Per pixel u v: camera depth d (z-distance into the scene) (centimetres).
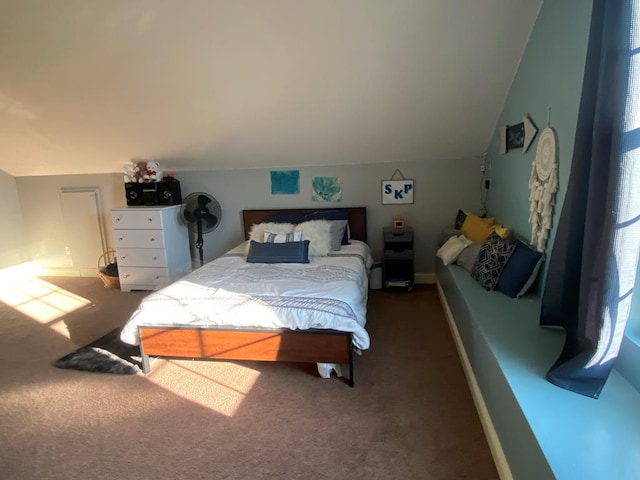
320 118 342
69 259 498
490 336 191
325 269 311
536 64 238
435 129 353
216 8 235
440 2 230
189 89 309
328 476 171
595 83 150
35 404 229
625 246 129
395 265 421
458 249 321
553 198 214
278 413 214
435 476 169
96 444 196
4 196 477
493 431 178
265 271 312
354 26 246
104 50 271
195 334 245
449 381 239
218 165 436
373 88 302
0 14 244
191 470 177
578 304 159
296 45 261
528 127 247
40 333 325
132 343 256
